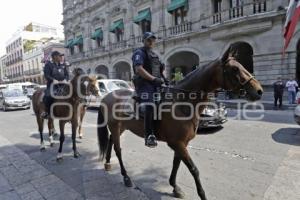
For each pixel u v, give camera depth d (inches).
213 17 734.5
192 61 946.7
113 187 171.6
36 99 274.5
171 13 867.4
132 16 1038.4
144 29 1003.9
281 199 146.3
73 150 243.9
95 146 280.4
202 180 175.9
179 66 935.0
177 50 856.3
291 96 587.5
